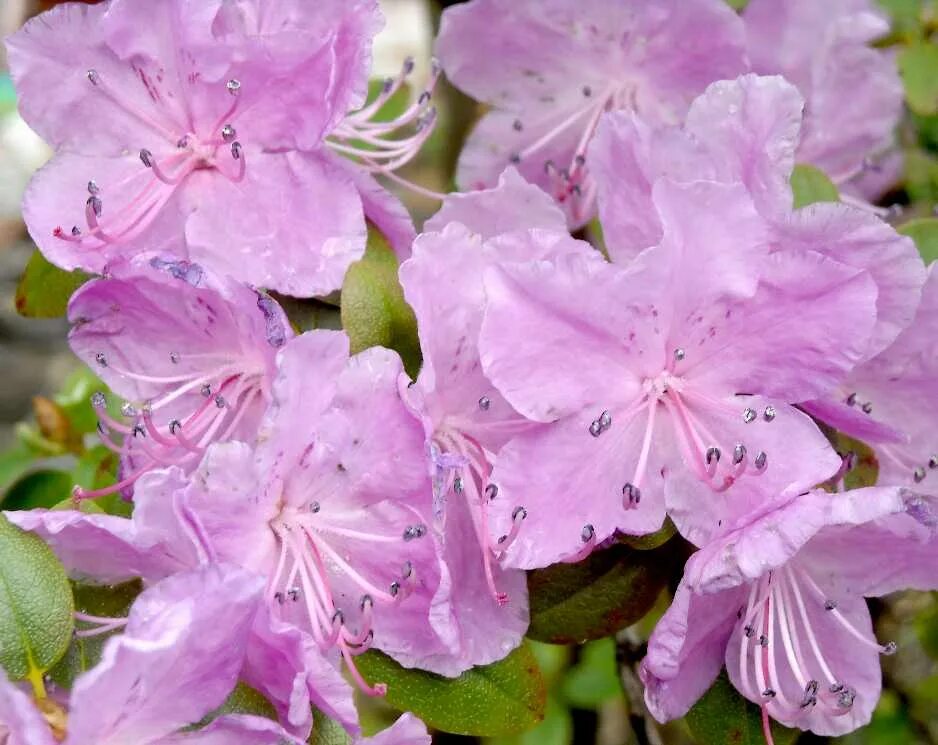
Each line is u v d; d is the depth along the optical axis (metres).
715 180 0.28
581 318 0.27
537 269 0.27
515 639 0.28
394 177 0.30
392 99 0.33
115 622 0.26
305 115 0.28
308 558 0.27
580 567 0.29
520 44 0.31
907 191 0.38
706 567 0.26
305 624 0.27
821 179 0.31
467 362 0.27
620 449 0.28
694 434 0.27
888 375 0.29
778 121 0.28
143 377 0.28
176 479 0.25
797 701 0.28
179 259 0.27
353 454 0.26
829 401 0.28
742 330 0.28
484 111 0.36
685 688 0.27
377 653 0.28
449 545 0.27
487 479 0.27
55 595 0.26
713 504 0.27
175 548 0.26
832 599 0.28
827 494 0.26
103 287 0.28
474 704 0.28
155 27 0.28
